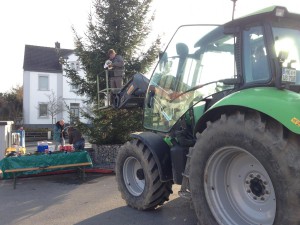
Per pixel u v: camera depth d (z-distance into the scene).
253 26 3.64
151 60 10.94
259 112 3.21
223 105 3.43
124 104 6.56
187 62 4.59
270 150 2.99
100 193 6.78
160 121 4.95
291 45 3.64
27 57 36.16
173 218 4.85
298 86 3.45
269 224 3.28
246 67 3.69
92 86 10.83
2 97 36.41
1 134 9.89
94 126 10.65
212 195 3.64
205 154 3.62
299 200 2.84
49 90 35.38
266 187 3.32
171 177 4.80
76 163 8.09
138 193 5.34
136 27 10.80
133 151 5.22
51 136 29.92
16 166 7.48
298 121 2.88
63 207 5.77
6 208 5.79
